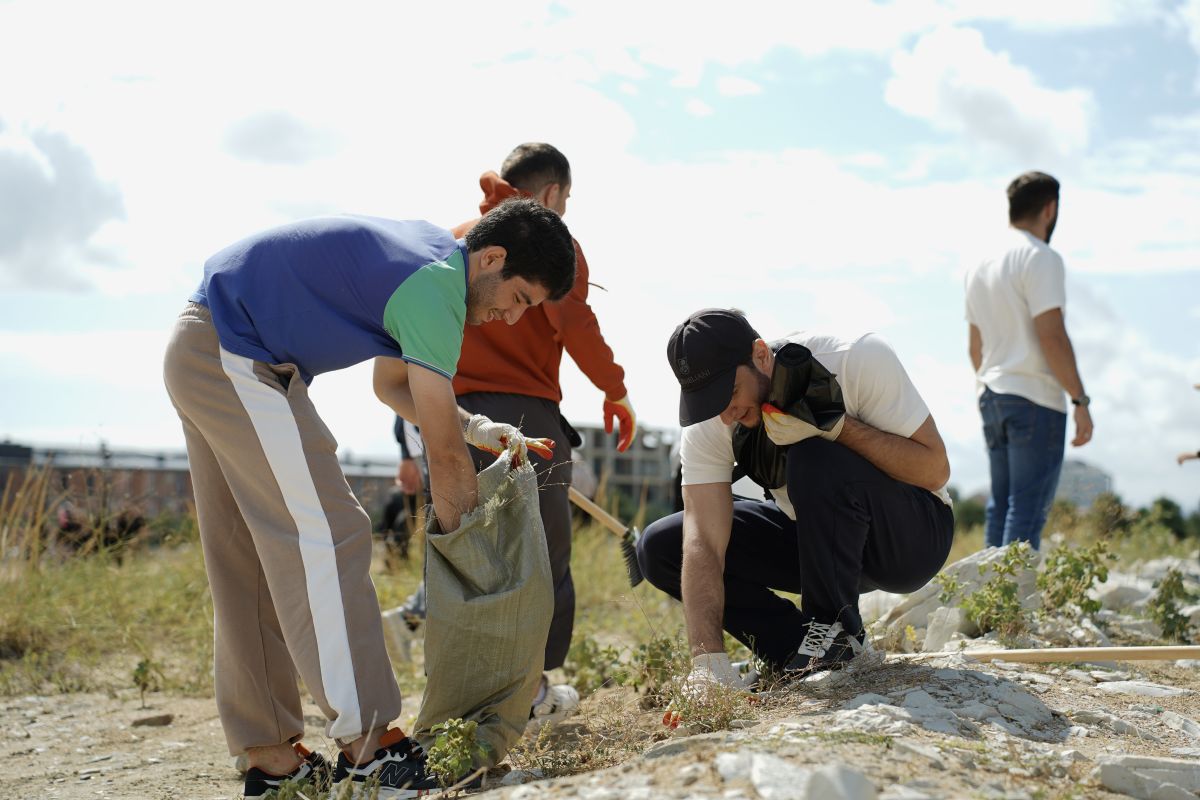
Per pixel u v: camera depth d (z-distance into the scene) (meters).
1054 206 5.50
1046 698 3.13
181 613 5.99
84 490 6.66
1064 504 6.94
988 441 5.52
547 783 2.38
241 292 2.78
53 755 3.93
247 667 2.95
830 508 3.19
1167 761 2.39
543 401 3.87
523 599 2.84
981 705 2.92
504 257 2.83
